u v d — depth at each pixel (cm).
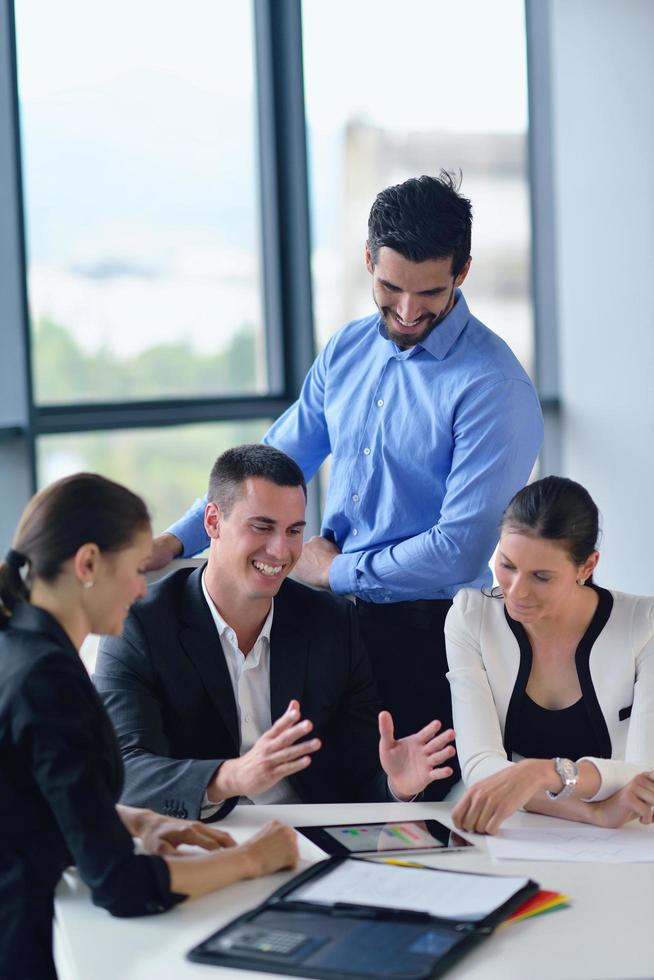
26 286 413
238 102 488
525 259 558
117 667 240
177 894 168
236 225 492
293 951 151
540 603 221
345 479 290
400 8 516
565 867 185
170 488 475
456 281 265
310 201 507
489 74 537
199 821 207
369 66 512
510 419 267
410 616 275
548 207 556
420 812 213
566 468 562
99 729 176
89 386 453
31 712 168
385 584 273
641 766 213
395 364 282
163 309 472
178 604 246
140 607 244
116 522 178
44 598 179
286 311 510
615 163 523
